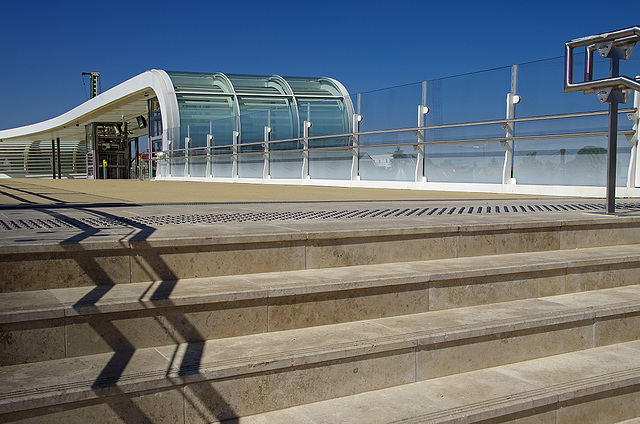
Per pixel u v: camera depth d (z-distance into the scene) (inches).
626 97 179.9
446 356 107.7
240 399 89.9
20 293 99.0
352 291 113.9
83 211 185.3
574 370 111.5
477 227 144.5
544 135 354.6
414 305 120.5
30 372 84.9
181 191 397.7
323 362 96.1
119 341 94.7
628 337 129.6
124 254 108.0
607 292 141.6
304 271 123.1
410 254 137.2
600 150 328.5
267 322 106.3
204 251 115.2
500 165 383.2
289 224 141.6
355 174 514.0
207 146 842.8
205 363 89.9
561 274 138.5
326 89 1152.2
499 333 112.9
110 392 80.4
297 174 600.7
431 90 430.3
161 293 100.4
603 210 194.7
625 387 107.9
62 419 78.0
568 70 180.7
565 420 102.1
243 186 538.9
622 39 168.4
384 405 94.9
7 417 74.8
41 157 2418.8
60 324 90.4
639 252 153.8
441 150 426.0
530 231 152.6
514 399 97.5
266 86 1141.7
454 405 94.9
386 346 100.9
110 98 1406.3
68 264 103.6
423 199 279.4
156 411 84.0
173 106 1045.2
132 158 1924.2
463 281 125.9
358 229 130.6
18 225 136.3
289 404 93.9
